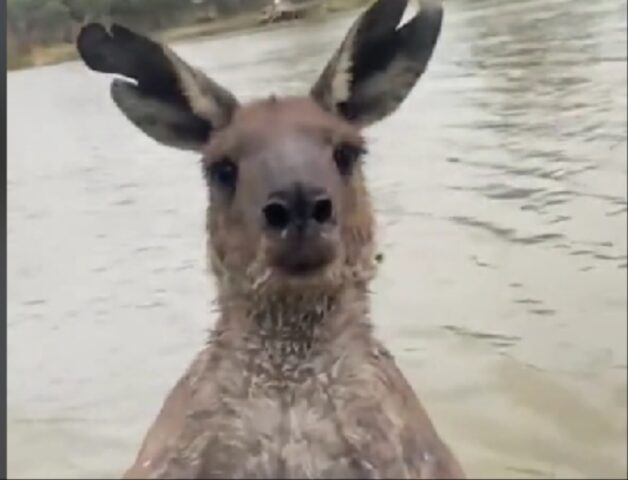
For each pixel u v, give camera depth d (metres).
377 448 0.67
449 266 0.75
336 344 0.68
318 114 0.68
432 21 0.70
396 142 0.76
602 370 0.74
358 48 0.69
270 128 0.66
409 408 0.70
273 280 0.65
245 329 0.68
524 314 0.75
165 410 0.71
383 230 0.75
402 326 0.75
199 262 0.76
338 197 0.65
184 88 0.70
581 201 0.76
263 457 0.67
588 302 0.75
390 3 0.69
